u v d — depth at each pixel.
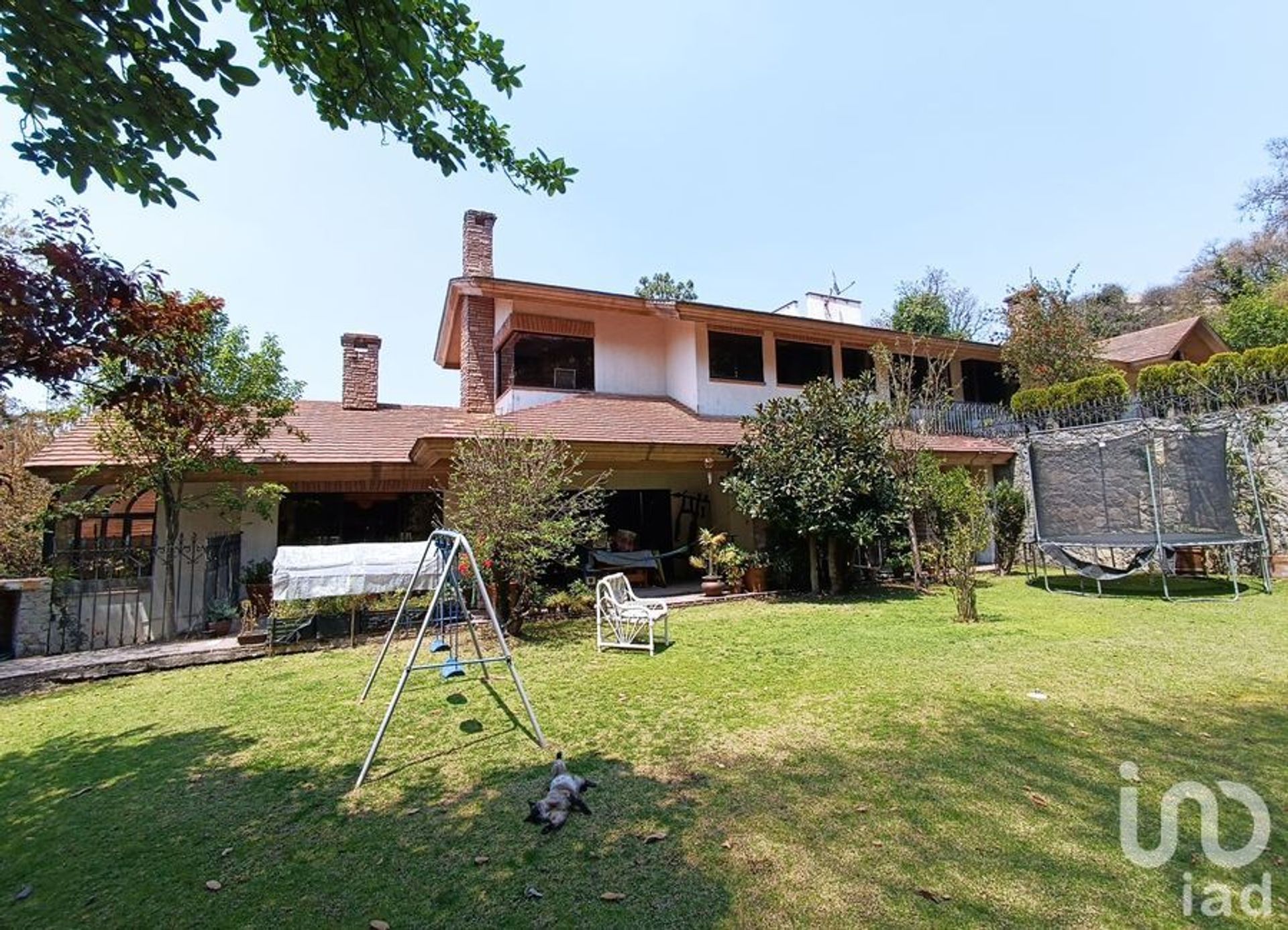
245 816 3.63
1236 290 30.42
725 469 12.53
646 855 3.06
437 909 2.68
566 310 14.01
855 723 4.79
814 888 2.75
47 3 2.64
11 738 5.18
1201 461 11.07
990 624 8.47
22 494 11.34
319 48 3.34
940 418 15.94
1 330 3.35
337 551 8.33
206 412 6.29
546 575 11.57
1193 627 7.87
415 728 5.04
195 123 3.13
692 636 8.35
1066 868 2.83
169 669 7.48
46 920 2.70
